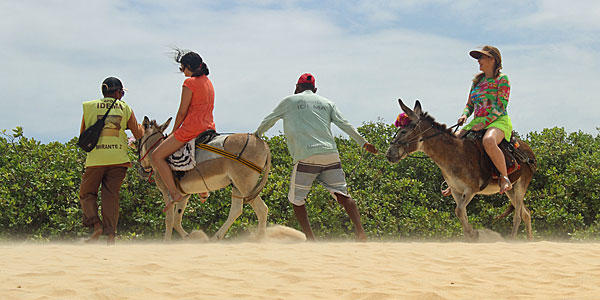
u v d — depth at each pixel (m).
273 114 7.64
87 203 7.57
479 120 8.50
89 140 7.47
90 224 7.54
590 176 11.20
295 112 7.57
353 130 7.80
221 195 10.19
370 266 5.18
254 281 4.56
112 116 7.59
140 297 4.07
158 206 10.25
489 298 4.10
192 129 7.52
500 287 4.41
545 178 11.55
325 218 10.13
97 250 6.09
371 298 4.07
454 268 5.13
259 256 5.60
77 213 9.93
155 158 7.52
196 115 7.54
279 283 4.52
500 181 8.26
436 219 10.54
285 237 8.00
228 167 7.50
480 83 8.57
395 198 10.77
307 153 7.47
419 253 5.86
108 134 7.57
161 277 4.68
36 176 10.05
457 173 8.28
